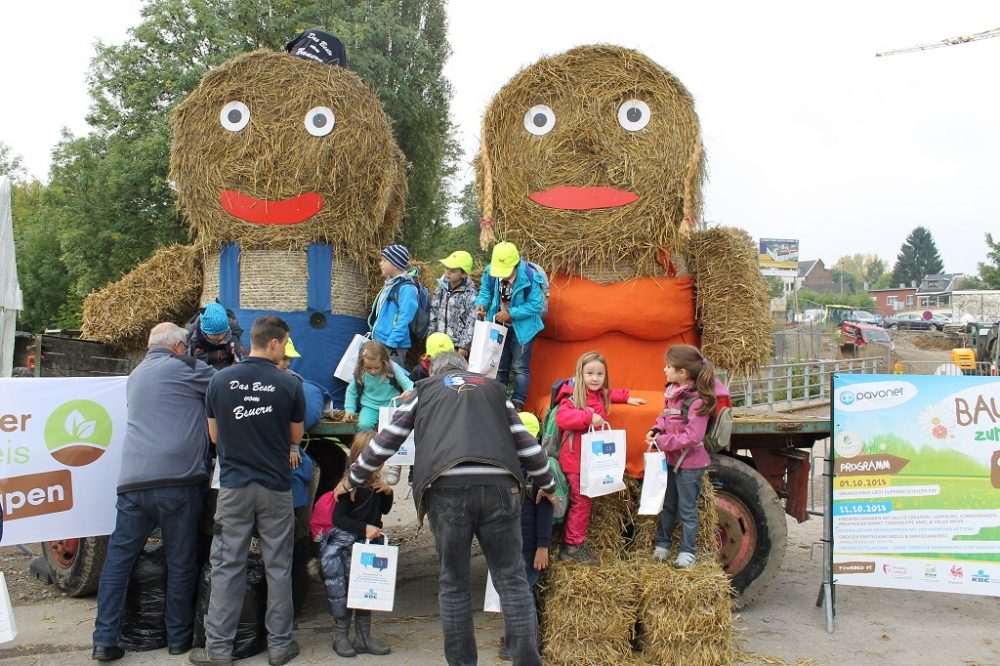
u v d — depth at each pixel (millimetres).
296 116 5582
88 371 5984
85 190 17234
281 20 17219
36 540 4500
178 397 4277
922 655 4340
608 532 4531
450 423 3559
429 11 23422
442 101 22203
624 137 5117
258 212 5590
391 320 5355
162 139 16000
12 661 4133
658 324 5141
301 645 4449
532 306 4863
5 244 10555
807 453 5535
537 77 5172
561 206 5125
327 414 5254
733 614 5055
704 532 4574
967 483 4844
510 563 3576
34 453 4516
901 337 37594
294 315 5660
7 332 10711
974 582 4777
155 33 17047
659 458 4250
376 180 5930
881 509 4859
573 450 4309
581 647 4109
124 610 4398
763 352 5152
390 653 4305
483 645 4453
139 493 4137
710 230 5250
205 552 4535
